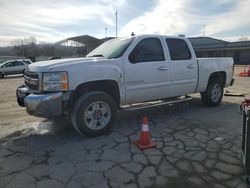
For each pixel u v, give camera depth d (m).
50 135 4.85
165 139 4.46
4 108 7.69
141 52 5.29
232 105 7.25
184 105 7.27
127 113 6.46
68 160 3.68
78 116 4.43
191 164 3.47
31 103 4.25
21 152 4.03
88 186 2.97
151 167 3.40
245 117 3.15
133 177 3.15
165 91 5.72
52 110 4.19
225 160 3.58
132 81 5.10
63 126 5.39
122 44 5.30
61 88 4.25
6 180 3.15
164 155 3.78
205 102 6.97
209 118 5.81
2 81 18.72
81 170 3.36
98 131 4.64
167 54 5.70
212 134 4.69
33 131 5.14
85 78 4.44
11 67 23.45
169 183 3.00
